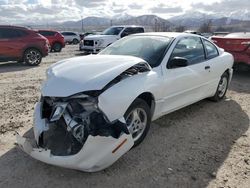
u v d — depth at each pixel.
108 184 3.44
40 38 12.97
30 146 3.57
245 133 4.99
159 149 4.29
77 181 3.48
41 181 3.47
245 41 8.90
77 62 4.17
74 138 3.41
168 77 4.70
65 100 3.54
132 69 4.10
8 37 12.15
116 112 3.63
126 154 4.11
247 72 10.46
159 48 4.96
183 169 3.79
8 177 3.54
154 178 3.57
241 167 3.88
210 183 3.51
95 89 3.52
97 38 16.94
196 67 5.46
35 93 7.39
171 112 5.31
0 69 11.56
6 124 5.15
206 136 4.81
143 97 4.38
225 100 6.87
